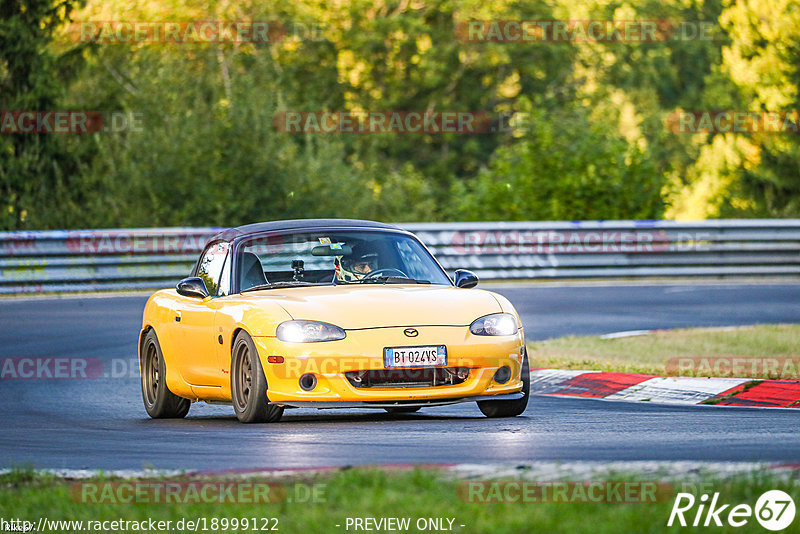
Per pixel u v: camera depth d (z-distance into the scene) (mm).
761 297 74500
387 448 25328
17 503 19531
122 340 55719
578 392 39125
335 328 29703
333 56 175125
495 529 16406
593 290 79750
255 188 111750
